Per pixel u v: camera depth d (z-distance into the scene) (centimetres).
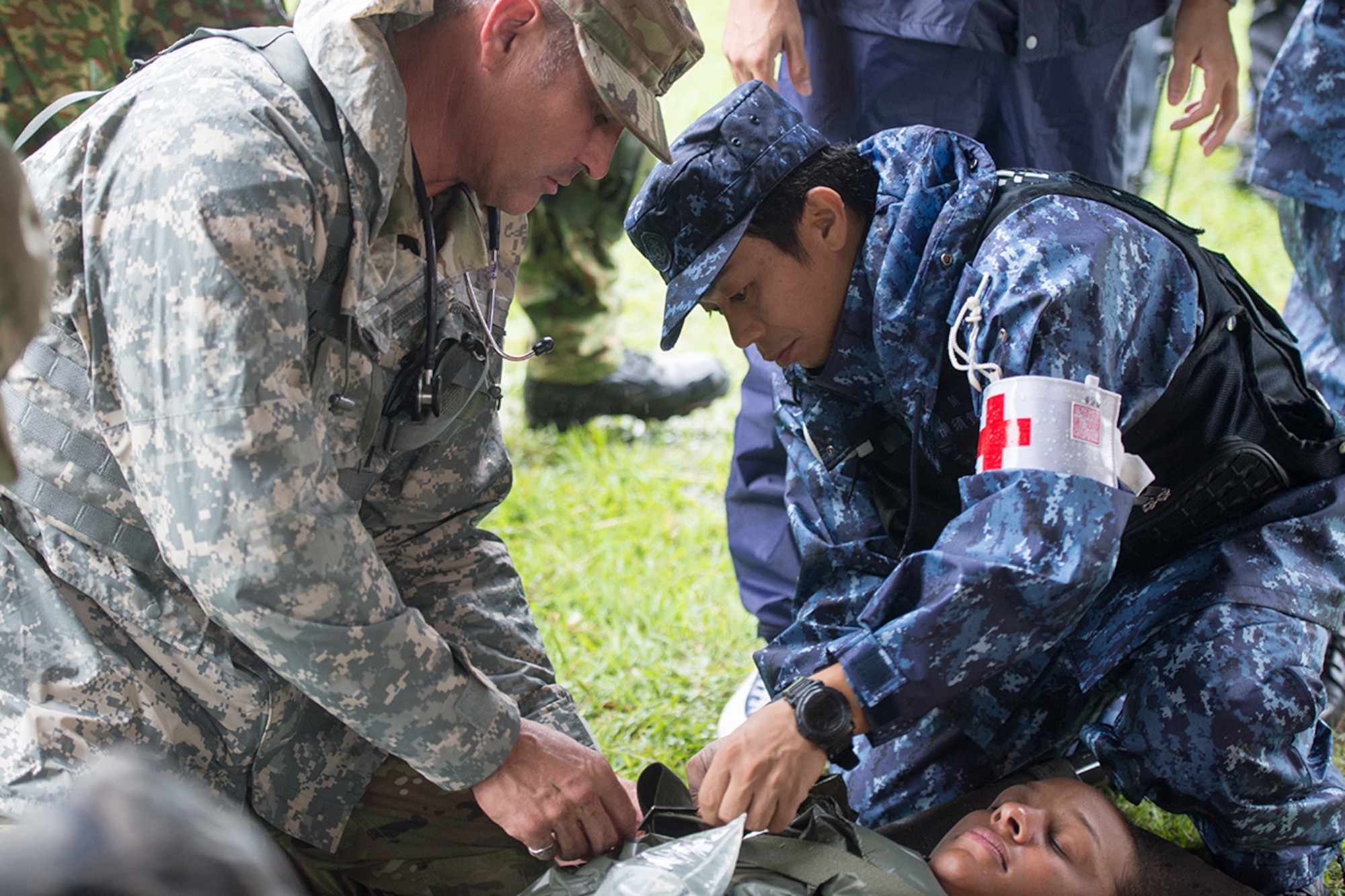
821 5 275
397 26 163
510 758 170
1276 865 211
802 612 216
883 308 196
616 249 583
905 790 227
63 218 155
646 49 162
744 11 267
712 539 356
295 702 181
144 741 167
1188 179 550
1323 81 282
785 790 169
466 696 163
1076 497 167
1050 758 226
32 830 56
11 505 169
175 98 152
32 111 266
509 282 200
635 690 289
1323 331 315
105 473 164
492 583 213
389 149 158
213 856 56
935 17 264
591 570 341
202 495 146
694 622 315
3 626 165
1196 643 201
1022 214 189
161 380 147
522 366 487
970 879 185
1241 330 206
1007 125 281
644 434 427
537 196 179
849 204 201
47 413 164
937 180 202
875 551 227
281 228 149
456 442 200
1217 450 205
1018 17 265
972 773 224
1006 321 176
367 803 197
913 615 169
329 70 158
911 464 204
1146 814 245
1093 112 283
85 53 265
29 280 87
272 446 146
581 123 168
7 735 162
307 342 162
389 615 157
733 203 195
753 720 171
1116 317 182
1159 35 402
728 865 158
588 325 415
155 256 147
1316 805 204
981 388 181
